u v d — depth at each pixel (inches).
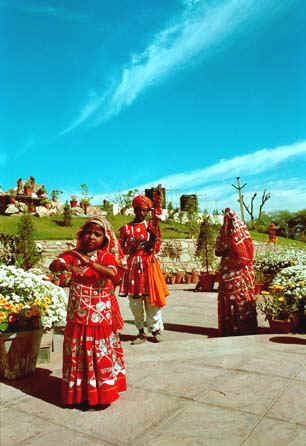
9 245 574.6
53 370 146.3
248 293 213.9
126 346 197.3
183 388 120.4
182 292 472.1
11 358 132.3
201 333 237.3
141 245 203.6
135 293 199.0
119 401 112.2
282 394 112.2
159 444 86.7
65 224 876.0
